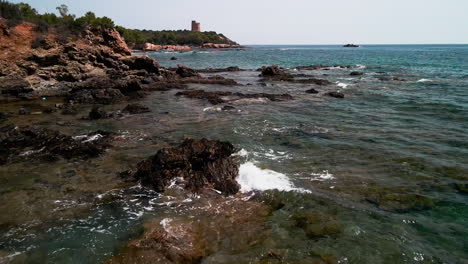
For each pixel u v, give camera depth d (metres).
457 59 80.06
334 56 104.69
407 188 9.88
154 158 10.89
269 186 9.90
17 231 7.56
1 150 13.11
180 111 21.38
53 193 9.48
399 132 16.27
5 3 30.58
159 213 8.36
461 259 6.61
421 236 7.41
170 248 6.75
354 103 24.31
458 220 8.11
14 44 28.27
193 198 9.19
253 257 6.52
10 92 26.33
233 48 194.25
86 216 8.24
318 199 9.13
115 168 11.41
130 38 125.62
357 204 8.88
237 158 12.48
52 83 29.11
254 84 35.22
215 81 35.88
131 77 35.41
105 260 6.50
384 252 6.76
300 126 17.53
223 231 7.49
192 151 10.67
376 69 53.97
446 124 17.83
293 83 36.16
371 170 11.32
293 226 7.73
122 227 7.74
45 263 6.46
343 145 14.18
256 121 18.69
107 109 22.02
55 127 17.02
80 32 36.19
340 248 6.86
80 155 12.64
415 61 74.25
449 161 12.09
